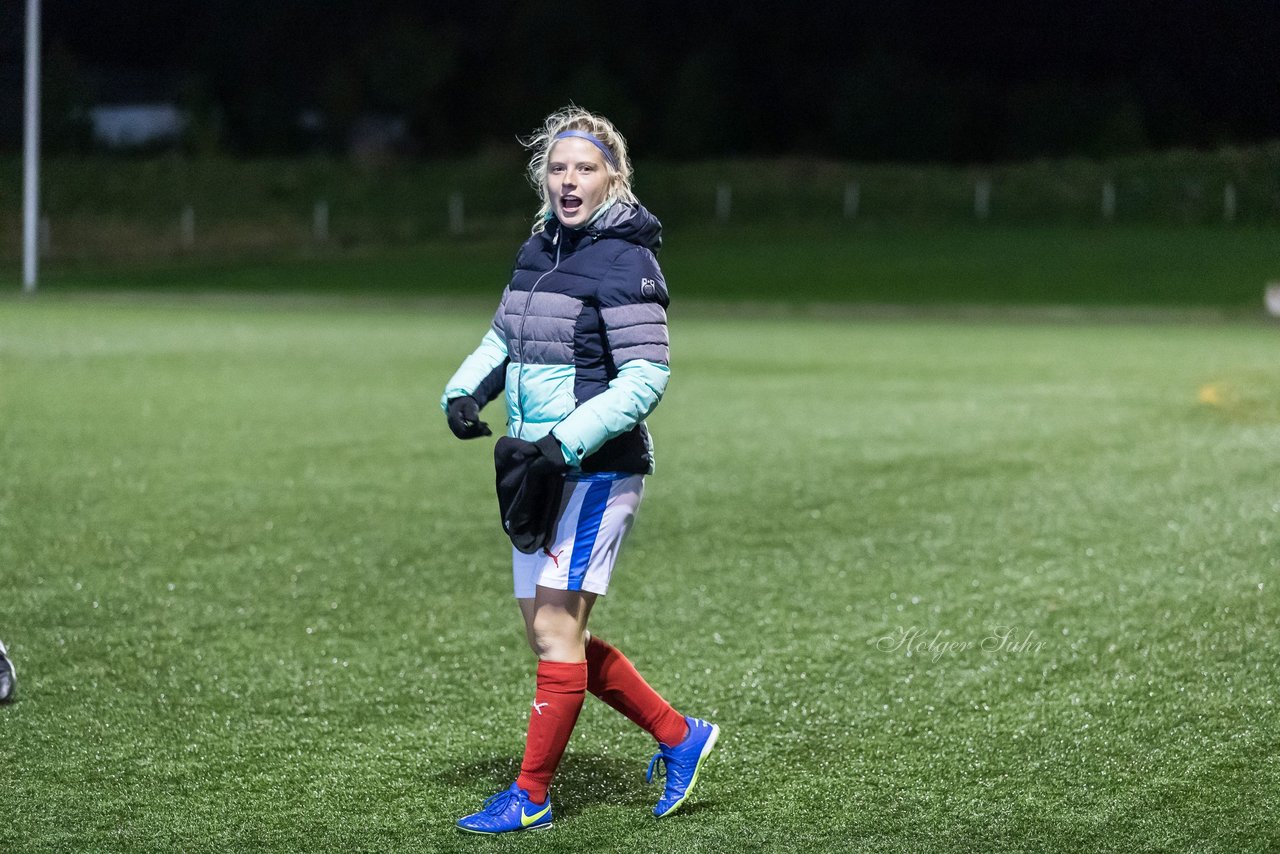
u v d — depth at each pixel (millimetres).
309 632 19016
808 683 16984
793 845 12359
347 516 26453
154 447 34219
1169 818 12906
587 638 12922
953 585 21641
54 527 25188
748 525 25938
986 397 45000
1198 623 19406
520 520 11992
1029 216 144125
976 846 12328
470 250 130875
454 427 12727
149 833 12508
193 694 16438
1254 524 25828
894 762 14406
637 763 14438
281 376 50000
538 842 12422
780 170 156625
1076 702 16219
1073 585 21594
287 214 147375
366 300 95562
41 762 14203
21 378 48656
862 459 33156
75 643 18344
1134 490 29188
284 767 14188
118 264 125062
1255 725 15383
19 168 152250
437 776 13992
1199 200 145000
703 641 18719
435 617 19812
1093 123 186500
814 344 65375
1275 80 185250
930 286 102375
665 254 123500
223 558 23125
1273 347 63500
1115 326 76938
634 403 11836
